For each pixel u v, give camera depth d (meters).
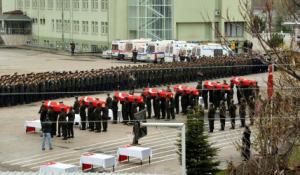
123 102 58.34
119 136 53.84
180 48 99.25
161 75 78.19
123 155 45.41
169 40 108.50
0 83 67.44
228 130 55.09
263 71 88.56
